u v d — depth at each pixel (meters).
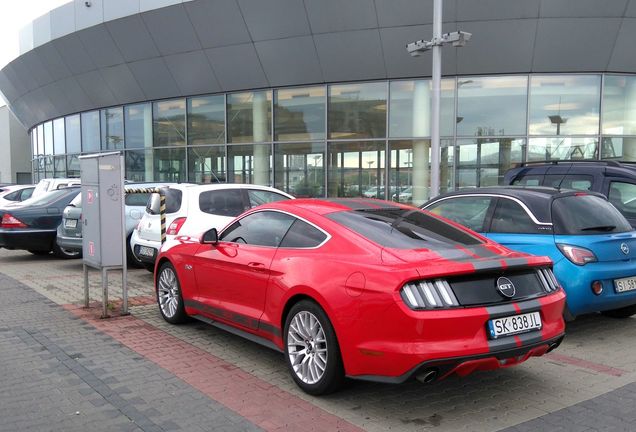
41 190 15.03
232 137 18.03
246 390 4.31
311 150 16.84
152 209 8.63
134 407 3.95
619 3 13.62
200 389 4.32
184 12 16.36
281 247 4.71
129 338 5.71
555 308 4.13
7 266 10.86
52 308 7.01
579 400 4.15
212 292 5.43
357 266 3.91
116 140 21.28
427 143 15.69
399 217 4.78
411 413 3.90
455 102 15.35
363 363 3.74
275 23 15.52
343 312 3.85
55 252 11.48
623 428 3.67
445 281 3.70
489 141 15.32
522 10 13.84
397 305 3.56
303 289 4.18
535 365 4.96
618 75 15.04
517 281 4.02
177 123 19.20
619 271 5.55
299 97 16.84
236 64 16.89
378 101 15.98
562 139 15.11
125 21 17.53
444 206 6.85
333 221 4.50
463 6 13.95
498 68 14.87
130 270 10.15
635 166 7.68
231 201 8.41
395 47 14.98
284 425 3.68
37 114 25.78
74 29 19.00
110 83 20.00
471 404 4.07
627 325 6.34
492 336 3.68
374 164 16.19
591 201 6.10
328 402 4.08
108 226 6.45
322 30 15.22
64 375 4.61
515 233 5.94
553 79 14.99
